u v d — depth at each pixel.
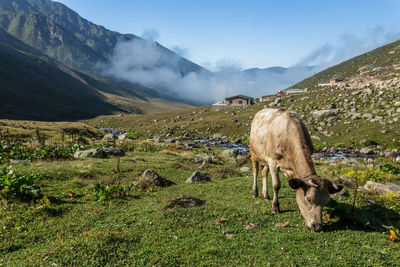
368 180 13.76
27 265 5.55
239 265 5.56
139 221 7.99
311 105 95.50
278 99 119.50
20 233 7.20
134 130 126.12
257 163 10.88
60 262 5.60
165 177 15.70
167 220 7.90
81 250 6.01
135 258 5.87
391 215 8.77
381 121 63.06
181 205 9.20
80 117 198.88
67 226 7.77
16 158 18.38
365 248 6.12
